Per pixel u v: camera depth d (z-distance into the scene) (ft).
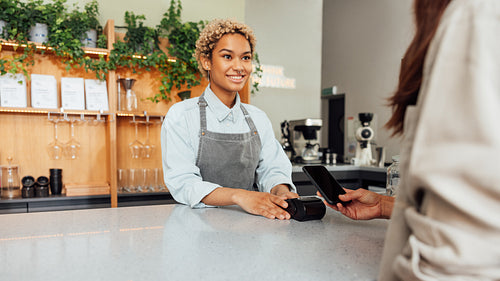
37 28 8.32
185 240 2.34
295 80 13.05
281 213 3.03
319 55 13.48
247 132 4.78
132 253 2.05
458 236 1.09
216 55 4.37
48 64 9.05
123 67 9.76
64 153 8.88
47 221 2.87
